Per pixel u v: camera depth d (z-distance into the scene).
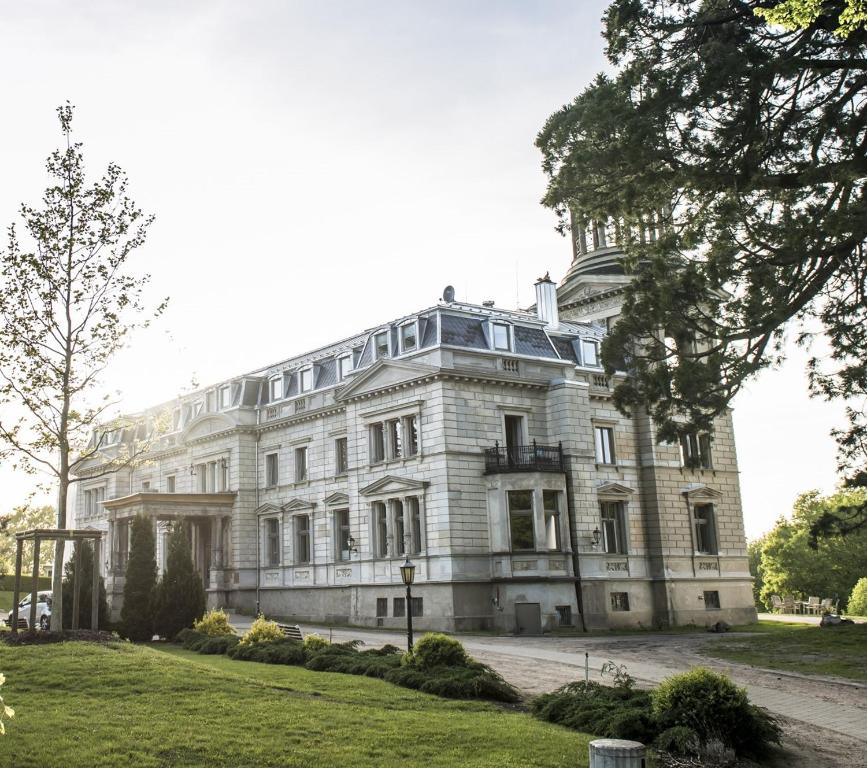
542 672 25.66
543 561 41.34
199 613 34.44
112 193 28.23
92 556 34.25
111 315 27.97
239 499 54.28
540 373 46.12
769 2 24.75
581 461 44.88
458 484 41.78
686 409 28.80
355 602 45.75
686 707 17.36
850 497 91.25
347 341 52.19
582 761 15.14
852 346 26.25
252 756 14.50
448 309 44.25
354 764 14.39
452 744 15.86
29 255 26.77
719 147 26.17
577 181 28.91
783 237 25.09
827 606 76.12
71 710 16.89
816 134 25.94
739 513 52.59
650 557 48.38
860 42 24.00
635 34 27.16
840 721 20.19
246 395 56.12
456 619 40.28
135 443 32.25
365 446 46.47
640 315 28.39
